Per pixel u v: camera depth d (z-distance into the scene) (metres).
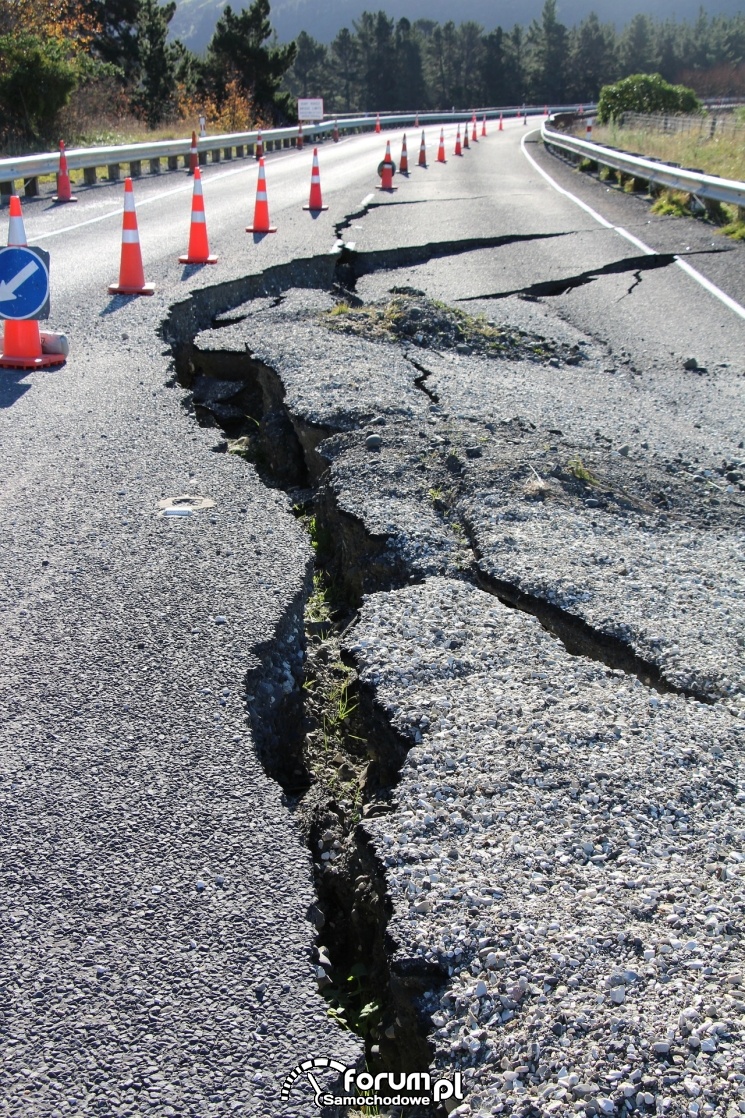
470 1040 2.12
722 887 2.48
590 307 10.03
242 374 7.45
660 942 2.31
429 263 11.77
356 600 4.54
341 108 101.88
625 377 7.84
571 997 2.18
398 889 2.49
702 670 3.48
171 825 2.70
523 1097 1.99
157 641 3.59
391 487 5.04
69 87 22.86
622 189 20.53
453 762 2.94
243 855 2.61
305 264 10.72
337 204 16.41
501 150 35.28
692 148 23.50
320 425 5.92
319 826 3.17
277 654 3.69
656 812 2.74
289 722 3.57
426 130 54.84
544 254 12.38
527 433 5.91
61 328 7.92
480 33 114.06
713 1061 2.03
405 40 99.75
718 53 115.31
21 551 4.27
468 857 2.59
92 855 2.58
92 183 19.75
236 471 5.28
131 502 4.83
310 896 2.50
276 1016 2.16
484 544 4.43
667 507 5.08
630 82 38.06
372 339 7.95
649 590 4.08
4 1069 2.02
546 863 2.56
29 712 3.16
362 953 2.74
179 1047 2.08
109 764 2.93
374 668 3.44
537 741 3.03
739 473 5.59
